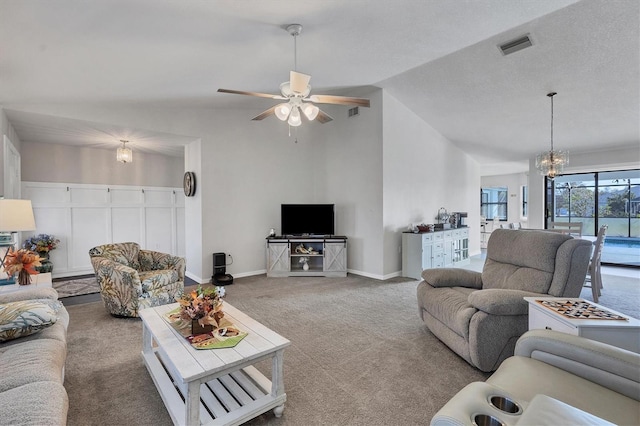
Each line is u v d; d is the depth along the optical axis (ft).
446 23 9.43
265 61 10.96
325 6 7.87
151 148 19.81
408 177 18.94
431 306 9.27
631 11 9.53
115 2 6.54
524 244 8.72
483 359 7.28
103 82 11.18
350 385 7.11
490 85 14.76
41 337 6.14
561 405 3.44
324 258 17.92
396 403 6.45
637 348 5.31
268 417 6.06
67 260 18.74
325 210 18.70
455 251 20.62
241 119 18.17
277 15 8.03
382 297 13.93
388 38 10.20
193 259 17.97
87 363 8.11
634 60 11.64
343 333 10.02
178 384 6.49
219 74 11.68
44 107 12.76
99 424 5.84
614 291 15.01
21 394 4.19
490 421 3.74
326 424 5.84
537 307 6.42
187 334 6.47
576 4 9.51
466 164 24.86
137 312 11.06
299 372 7.67
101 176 19.94
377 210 17.47
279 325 10.69
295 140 19.95
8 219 8.73
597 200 22.62
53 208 18.31
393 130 17.79
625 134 18.21
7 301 7.30
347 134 18.94
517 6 8.73
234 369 5.54
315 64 11.91
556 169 15.96
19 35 7.45
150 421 5.94
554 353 4.89
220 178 17.51
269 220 19.20
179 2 6.88
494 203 33.83
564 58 12.03
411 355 8.53
